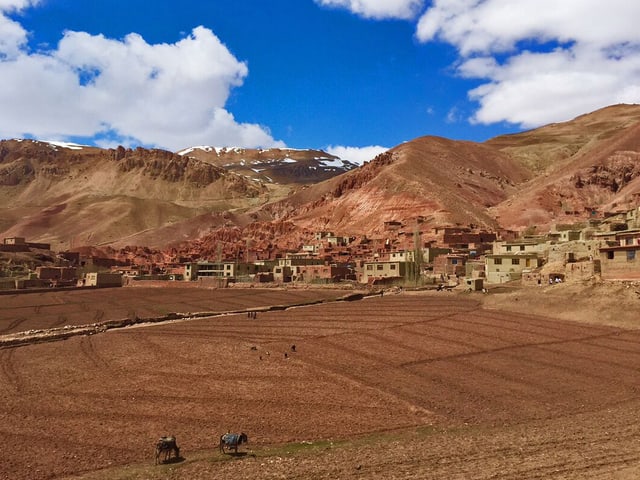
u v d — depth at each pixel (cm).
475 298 7744
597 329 5203
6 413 3088
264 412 3038
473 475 1941
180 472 2147
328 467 2120
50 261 18475
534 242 10138
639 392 3231
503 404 3069
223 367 4131
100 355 4731
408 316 6450
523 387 3397
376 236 18650
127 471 2212
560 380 3528
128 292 12119
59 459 2391
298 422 2852
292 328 5953
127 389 3572
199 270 15238
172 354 4672
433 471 2016
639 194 16050
